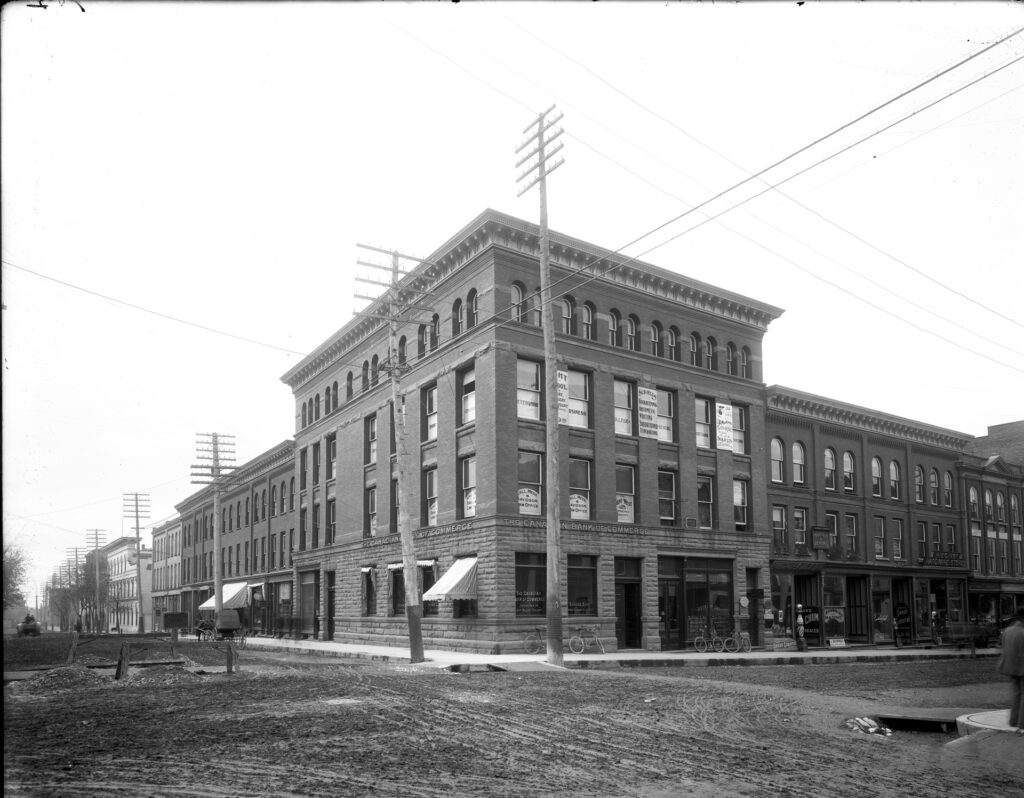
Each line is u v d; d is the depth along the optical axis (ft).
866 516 154.10
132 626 374.22
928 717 43.83
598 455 111.75
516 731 37.50
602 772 28.96
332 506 153.38
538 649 100.73
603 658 90.89
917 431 168.35
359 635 134.41
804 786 27.48
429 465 117.80
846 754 33.68
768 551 130.52
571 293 113.39
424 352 121.49
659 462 119.03
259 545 198.08
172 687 57.82
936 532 170.91
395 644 122.21
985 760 32.71
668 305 124.26
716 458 126.62
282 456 186.19
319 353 157.99
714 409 127.95
